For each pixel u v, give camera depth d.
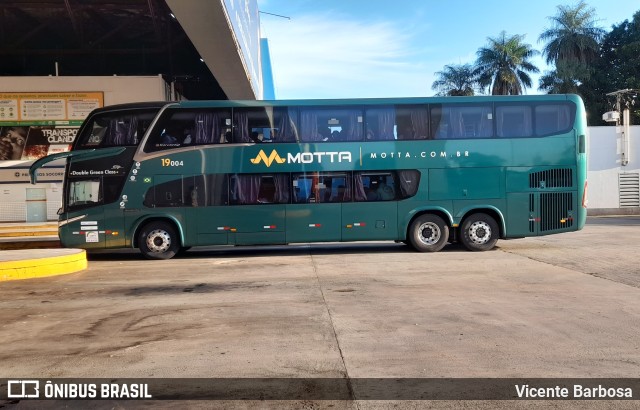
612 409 3.99
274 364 5.02
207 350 5.49
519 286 8.91
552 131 13.84
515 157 13.74
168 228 13.55
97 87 25.91
